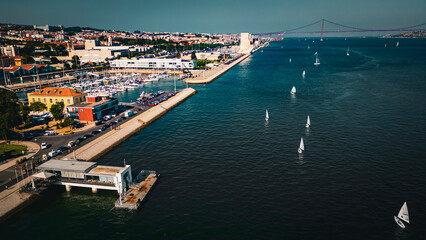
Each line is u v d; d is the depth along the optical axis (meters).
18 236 61.94
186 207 70.31
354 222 63.53
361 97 179.88
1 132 108.81
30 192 74.88
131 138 119.88
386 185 77.88
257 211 67.94
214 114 152.38
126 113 145.88
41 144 106.88
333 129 122.88
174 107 172.12
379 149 101.00
